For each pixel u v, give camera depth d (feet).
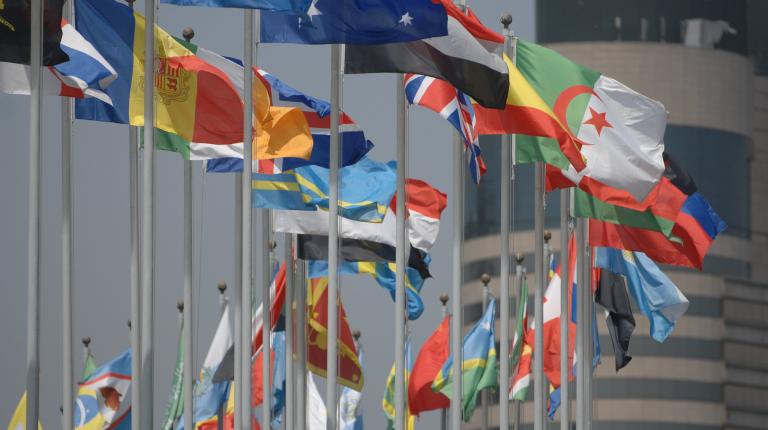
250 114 191.11
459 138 203.00
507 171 213.87
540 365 230.68
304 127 205.57
